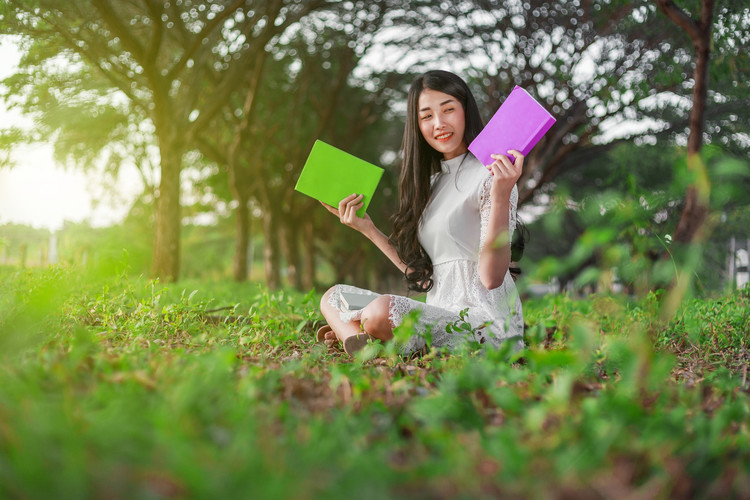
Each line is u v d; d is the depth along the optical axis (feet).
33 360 6.65
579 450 4.30
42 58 32.37
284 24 40.29
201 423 4.74
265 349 10.41
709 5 15.89
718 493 4.16
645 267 6.65
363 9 45.01
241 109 56.39
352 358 10.63
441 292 11.65
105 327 11.02
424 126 11.82
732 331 11.96
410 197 12.08
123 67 37.88
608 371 7.89
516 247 11.57
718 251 26.20
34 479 3.40
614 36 33.14
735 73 20.76
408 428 5.37
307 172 12.14
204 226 102.32
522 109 10.25
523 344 11.26
